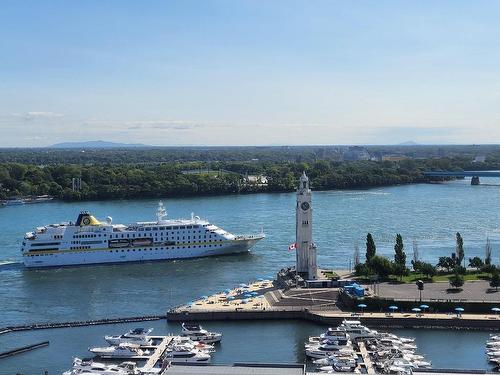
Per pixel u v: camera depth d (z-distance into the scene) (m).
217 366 176.25
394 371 197.75
